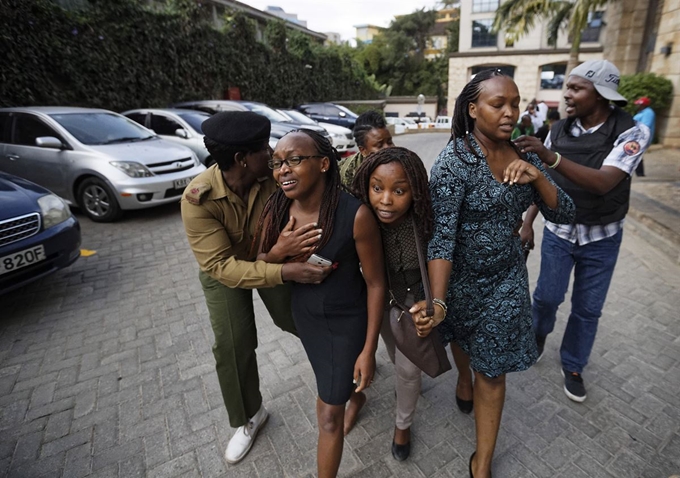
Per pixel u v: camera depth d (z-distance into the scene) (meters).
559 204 1.59
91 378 2.67
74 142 5.71
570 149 2.13
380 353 2.90
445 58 42.91
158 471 2.01
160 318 3.39
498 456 2.04
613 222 2.14
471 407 2.31
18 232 3.29
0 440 2.20
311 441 2.16
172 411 2.39
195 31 12.39
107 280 4.08
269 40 17.48
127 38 10.08
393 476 1.95
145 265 4.43
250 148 1.57
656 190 6.34
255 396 2.09
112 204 5.64
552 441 2.12
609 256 2.18
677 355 2.76
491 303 1.63
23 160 5.96
